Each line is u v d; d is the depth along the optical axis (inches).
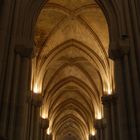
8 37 485.4
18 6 523.8
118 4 550.9
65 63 1091.9
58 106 1469.0
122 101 470.3
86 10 820.6
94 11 817.5
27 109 814.5
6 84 451.5
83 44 960.9
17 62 484.1
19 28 511.8
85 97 1360.7
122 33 511.8
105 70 908.0
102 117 1072.8
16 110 464.1
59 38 933.8
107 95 839.1
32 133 805.2
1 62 453.4
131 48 490.0
